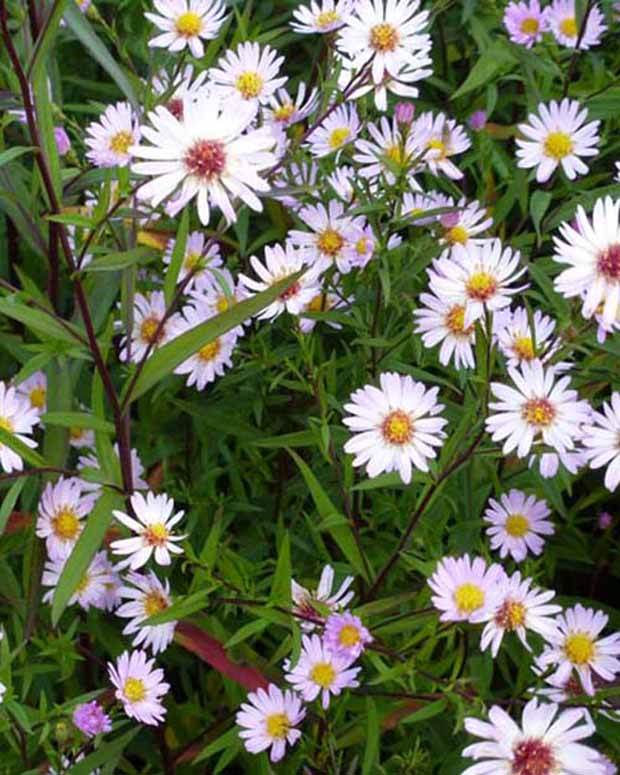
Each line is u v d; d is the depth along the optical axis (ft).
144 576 0.65
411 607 0.67
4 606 0.71
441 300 0.66
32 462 0.61
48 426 0.66
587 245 0.57
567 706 0.60
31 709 0.62
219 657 0.64
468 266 0.61
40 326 0.58
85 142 0.71
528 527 0.67
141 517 0.60
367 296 0.71
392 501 0.69
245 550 0.74
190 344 0.59
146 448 0.76
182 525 0.76
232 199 0.61
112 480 0.62
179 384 0.76
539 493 0.72
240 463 0.77
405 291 0.73
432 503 0.66
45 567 0.68
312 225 0.71
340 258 0.71
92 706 0.59
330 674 0.59
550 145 0.77
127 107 0.71
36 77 0.59
